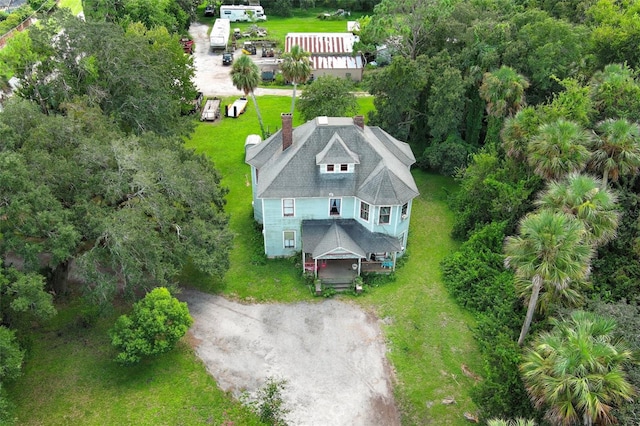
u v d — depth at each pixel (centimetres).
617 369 1877
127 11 7525
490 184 3578
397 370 2839
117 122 3925
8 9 7375
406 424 2561
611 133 2848
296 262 3631
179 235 3158
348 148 3522
